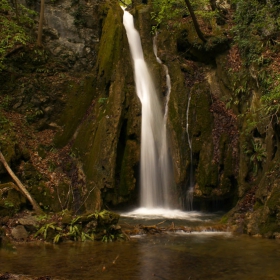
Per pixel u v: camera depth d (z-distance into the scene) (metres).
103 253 7.09
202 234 9.02
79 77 15.35
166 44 16.06
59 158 12.68
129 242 8.09
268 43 12.42
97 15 17.00
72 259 6.62
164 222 10.39
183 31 15.95
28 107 13.81
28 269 5.96
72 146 13.25
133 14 17.59
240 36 14.05
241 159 11.74
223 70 14.53
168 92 14.77
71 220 8.50
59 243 7.89
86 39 16.44
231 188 12.20
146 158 13.07
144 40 16.41
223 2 17.09
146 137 13.26
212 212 12.40
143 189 12.84
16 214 8.89
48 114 14.09
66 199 10.95
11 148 10.88
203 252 7.20
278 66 11.60
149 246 7.71
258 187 10.30
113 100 13.01
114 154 12.02
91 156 12.24
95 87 14.75
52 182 11.36
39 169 11.67
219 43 14.87
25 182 10.73
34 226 8.38
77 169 12.22
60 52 15.70
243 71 13.32
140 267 6.18
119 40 14.48
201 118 13.27
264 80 11.61
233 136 12.75
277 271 6.00
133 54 15.81
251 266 6.28
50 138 13.44
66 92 14.63
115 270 5.99
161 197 12.95
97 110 13.50
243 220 9.91
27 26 15.65
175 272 5.93
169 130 13.42
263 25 12.77
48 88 14.43
